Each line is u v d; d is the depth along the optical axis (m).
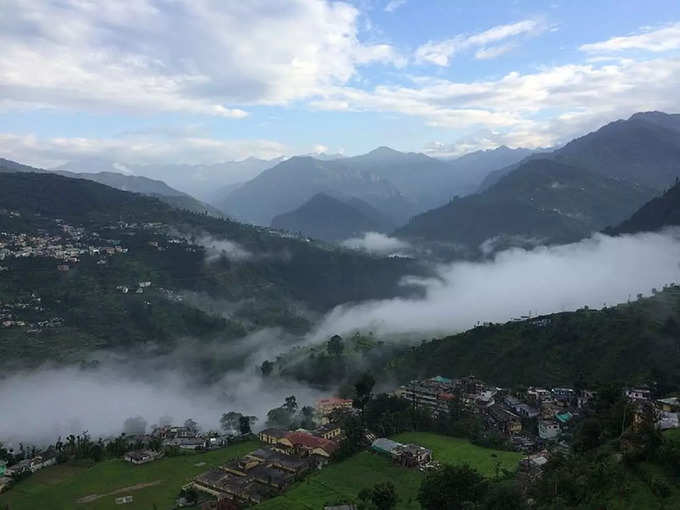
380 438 156.62
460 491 106.31
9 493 142.38
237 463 150.25
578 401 170.62
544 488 99.25
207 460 160.88
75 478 149.38
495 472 127.44
